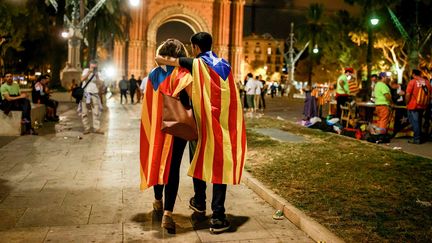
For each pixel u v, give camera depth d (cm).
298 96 5959
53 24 4372
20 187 639
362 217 495
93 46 3853
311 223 469
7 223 482
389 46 4672
